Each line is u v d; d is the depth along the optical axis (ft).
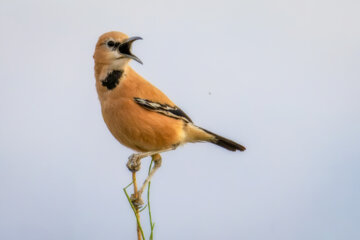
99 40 36.35
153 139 36.55
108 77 35.88
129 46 36.35
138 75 37.24
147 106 35.94
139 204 29.91
